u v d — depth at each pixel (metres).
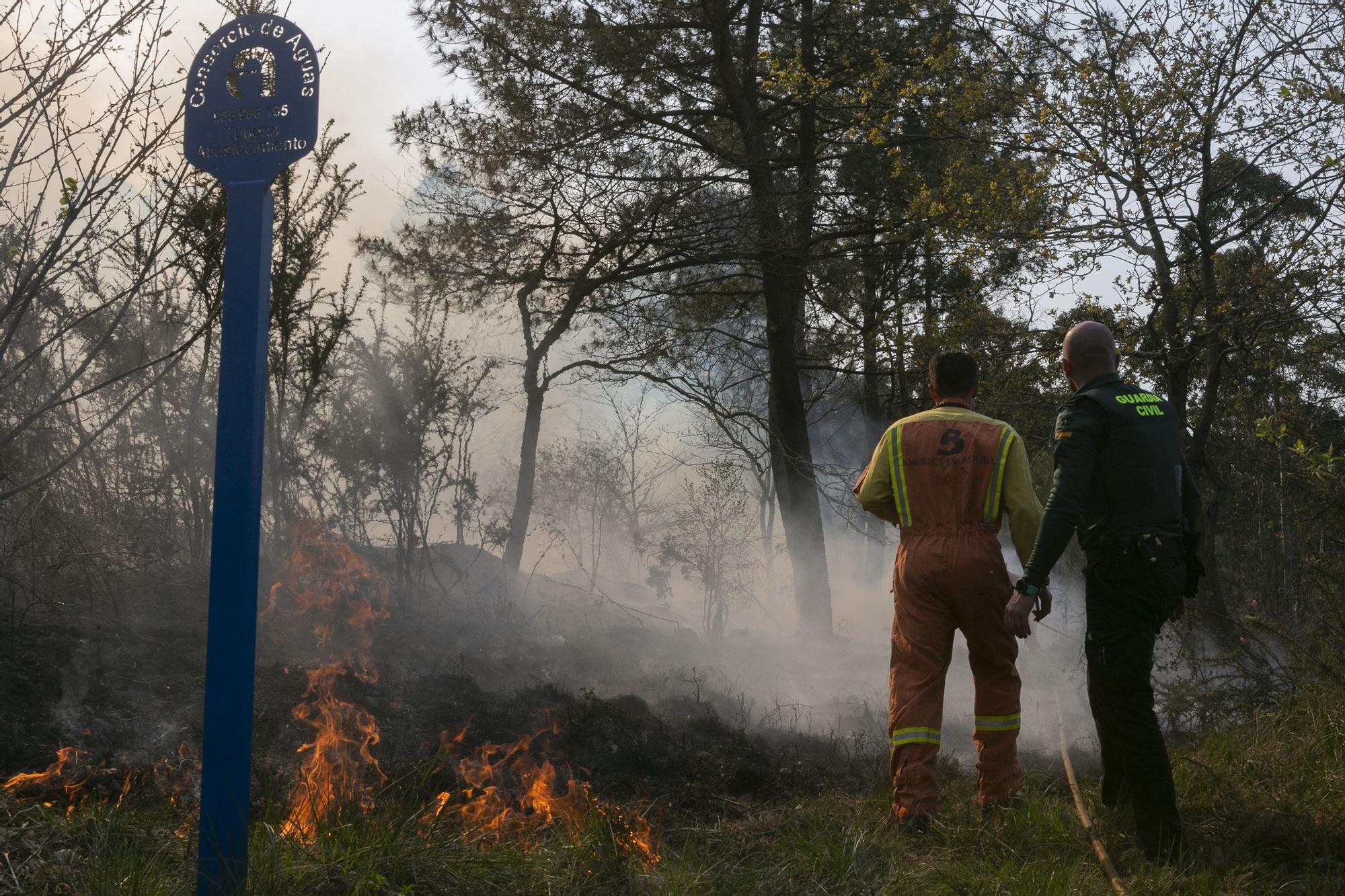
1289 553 7.18
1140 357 7.33
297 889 2.61
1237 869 3.13
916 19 11.98
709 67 13.46
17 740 3.71
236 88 2.47
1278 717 4.50
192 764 3.80
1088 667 3.52
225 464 2.36
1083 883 3.04
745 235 12.32
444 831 3.21
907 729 3.86
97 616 5.04
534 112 11.70
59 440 5.26
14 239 4.15
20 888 2.50
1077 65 7.45
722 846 3.54
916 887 3.08
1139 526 3.44
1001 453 3.96
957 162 8.53
